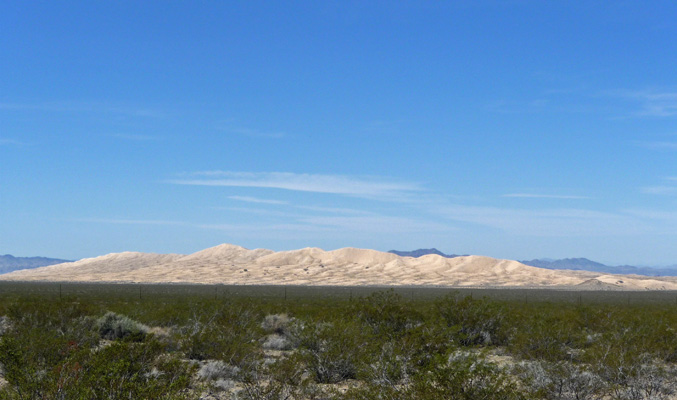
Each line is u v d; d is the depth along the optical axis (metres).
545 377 14.45
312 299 70.50
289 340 23.41
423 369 11.95
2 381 12.90
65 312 24.69
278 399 13.45
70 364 11.34
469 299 25.00
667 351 19.06
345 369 16.08
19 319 24.17
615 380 15.22
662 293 133.88
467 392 11.23
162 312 31.00
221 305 27.58
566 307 49.62
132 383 10.38
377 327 22.72
